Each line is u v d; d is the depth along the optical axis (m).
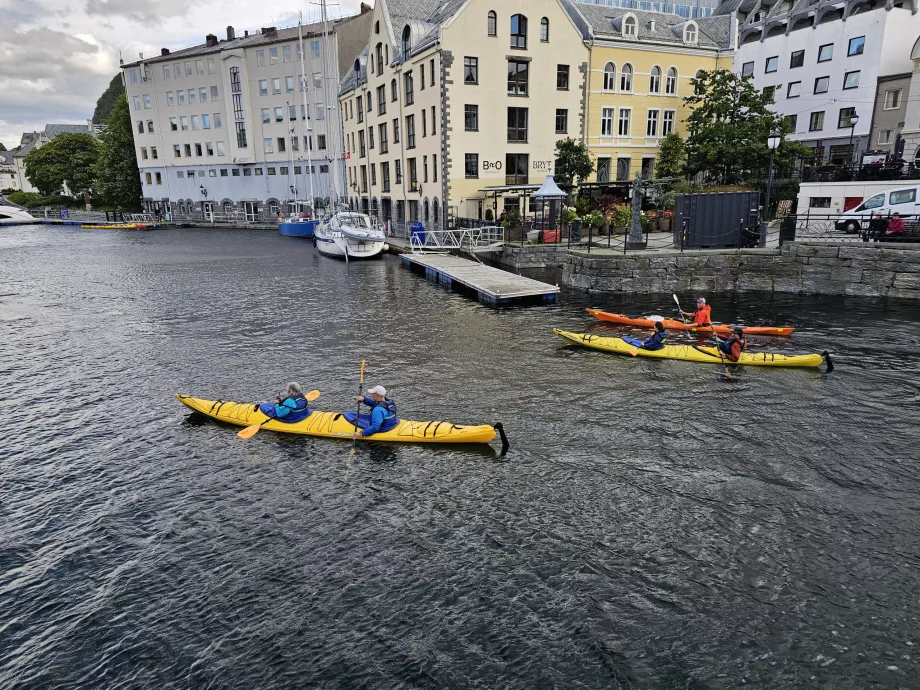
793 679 7.10
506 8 41.47
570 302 26.02
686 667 7.27
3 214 89.19
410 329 22.28
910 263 23.67
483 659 7.40
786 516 10.16
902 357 17.47
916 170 29.62
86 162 102.94
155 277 36.97
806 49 49.38
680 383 15.99
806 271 25.91
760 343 19.02
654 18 49.91
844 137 47.19
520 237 37.41
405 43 46.53
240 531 10.02
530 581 8.70
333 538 9.77
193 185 83.25
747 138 38.88
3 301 29.92
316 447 12.83
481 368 17.56
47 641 7.85
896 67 44.44
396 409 14.77
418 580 8.77
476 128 42.56
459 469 11.80
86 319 25.53
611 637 7.71
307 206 69.81
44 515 10.65
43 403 15.79
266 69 74.12
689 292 27.11
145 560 9.38
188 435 13.60
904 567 8.89
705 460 11.99
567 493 10.92
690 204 28.20
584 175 41.50
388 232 53.38
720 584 8.62
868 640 7.62
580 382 16.23
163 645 7.73
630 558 9.17
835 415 13.87
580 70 44.59
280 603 8.38
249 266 41.38
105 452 12.91
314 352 19.70
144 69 80.31
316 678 7.18
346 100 65.06
